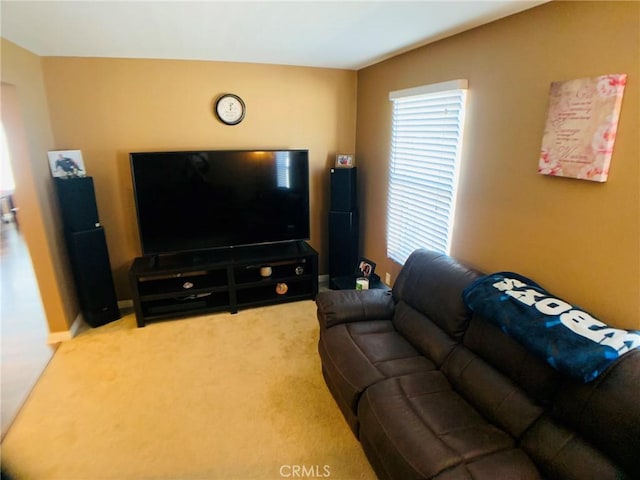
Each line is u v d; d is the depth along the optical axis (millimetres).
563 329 1439
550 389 1438
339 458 1864
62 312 2871
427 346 2047
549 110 1682
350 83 3668
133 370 2553
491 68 2029
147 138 3201
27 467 1814
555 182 1721
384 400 1683
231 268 3242
